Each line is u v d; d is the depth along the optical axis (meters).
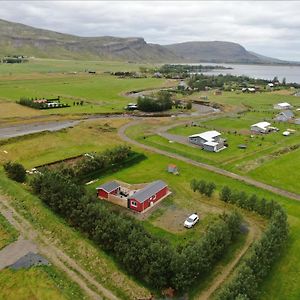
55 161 94.31
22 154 98.56
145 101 176.12
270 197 78.31
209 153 107.44
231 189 75.94
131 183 83.50
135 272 50.59
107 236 55.06
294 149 114.31
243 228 64.50
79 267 52.69
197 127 141.62
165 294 47.75
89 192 69.69
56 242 58.22
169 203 73.88
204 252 51.16
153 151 107.31
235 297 41.88
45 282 48.78
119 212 68.31
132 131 130.62
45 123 137.50
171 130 134.88
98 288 48.75
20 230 60.91
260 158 104.06
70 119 147.00
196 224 65.56
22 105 169.62
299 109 194.50
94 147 108.88
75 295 46.97
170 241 59.69
